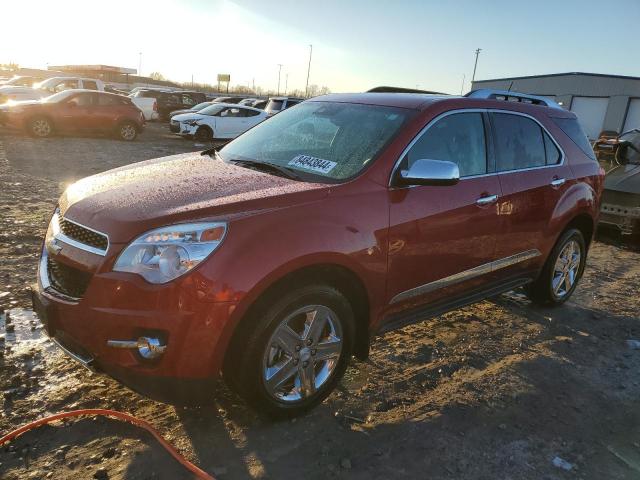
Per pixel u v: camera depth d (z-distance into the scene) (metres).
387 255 3.11
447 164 3.07
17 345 3.52
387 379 3.52
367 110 3.71
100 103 17.47
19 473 2.44
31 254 5.23
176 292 2.42
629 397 3.56
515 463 2.79
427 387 3.46
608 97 40.44
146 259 2.47
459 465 2.74
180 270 2.44
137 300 2.43
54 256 2.77
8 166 10.59
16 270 4.78
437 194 3.39
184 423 2.89
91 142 16.56
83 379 3.22
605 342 4.40
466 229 3.60
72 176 9.98
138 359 2.48
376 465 2.69
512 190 3.97
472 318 4.68
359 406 3.18
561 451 2.93
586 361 4.03
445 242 3.46
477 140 3.82
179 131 20.19
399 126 3.40
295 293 2.71
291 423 2.96
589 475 2.76
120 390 3.14
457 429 3.04
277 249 2.58
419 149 3.40
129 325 2.43
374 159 3.20
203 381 2.53
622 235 8.31
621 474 2.79
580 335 4.50
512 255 4.14
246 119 21.02
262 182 3.03
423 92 4.60
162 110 28.78
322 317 2.90
